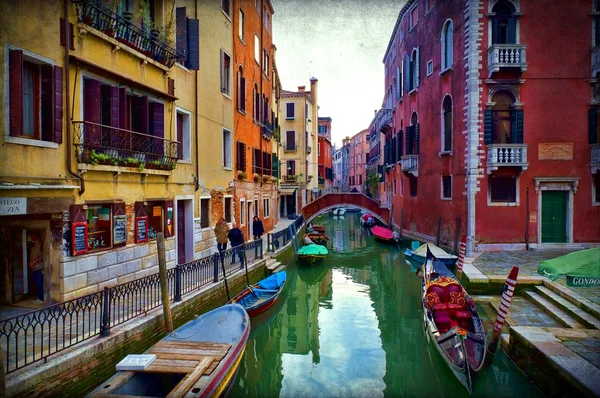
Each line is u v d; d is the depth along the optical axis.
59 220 7.09
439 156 17.69
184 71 11.27
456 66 15.74
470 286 10.73
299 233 22.39
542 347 6.16
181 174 11.09
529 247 14.52
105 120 8.30
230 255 10.82
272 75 23.14
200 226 12.23
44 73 6.88
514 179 14.59
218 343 6.38
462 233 15.32
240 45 15.91
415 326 10.30
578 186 14.37
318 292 14.08
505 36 14.54
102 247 8.17
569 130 14.32
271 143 23.42
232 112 15.04
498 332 6.55
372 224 33.06
